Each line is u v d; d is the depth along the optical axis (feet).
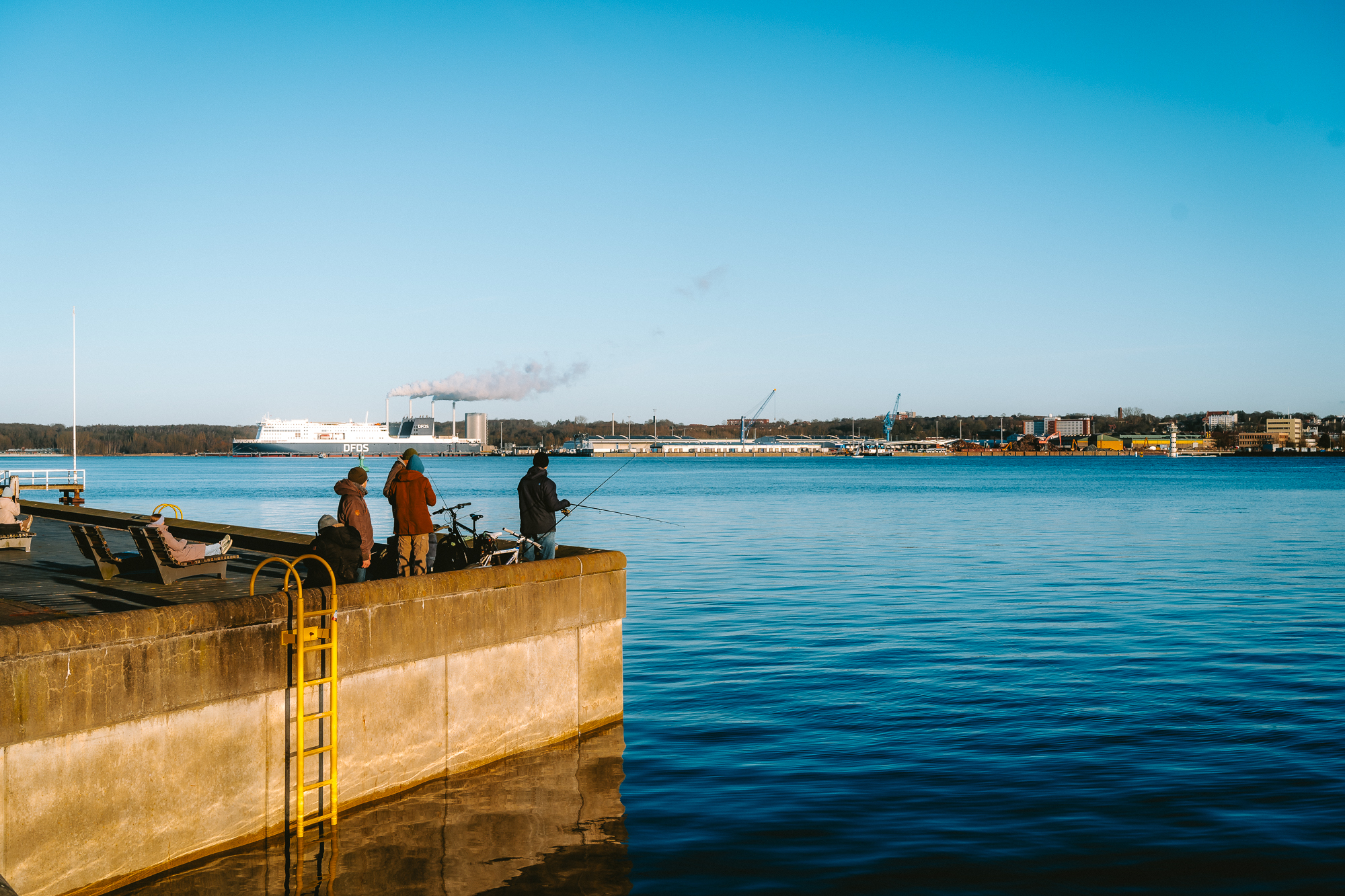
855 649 56.54
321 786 29.60
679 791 33.17
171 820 26.12
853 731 40.19
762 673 50.62
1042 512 189.16
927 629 63.05
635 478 410.72
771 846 28.76
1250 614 69.05
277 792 28.63
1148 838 28.86
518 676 36.09
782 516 177.58
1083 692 46.16
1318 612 69.92
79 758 24.13
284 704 28.73
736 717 42.24
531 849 28.48
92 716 24.25
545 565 36.99
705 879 26.66
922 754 37.14
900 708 43.62
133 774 25.23
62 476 301.84
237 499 247.70
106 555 40.57
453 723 33.71
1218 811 30.78
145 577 41.24
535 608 36.60
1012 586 83.87
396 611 31.50
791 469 576.61
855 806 31.78
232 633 27.27
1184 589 82.02
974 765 35.73
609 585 40.11
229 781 27.45
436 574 33.04
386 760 31.53
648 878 26.73
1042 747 37.70
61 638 23.54
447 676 33.40
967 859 27.61
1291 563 102.06
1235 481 359.46
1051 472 499.92
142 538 40.24
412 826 29.78
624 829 29.96
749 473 483.51
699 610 71.15
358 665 30.37
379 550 41.14
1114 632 61.93
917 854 28.02
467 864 27.50
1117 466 612.29
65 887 23.89
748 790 33.32
